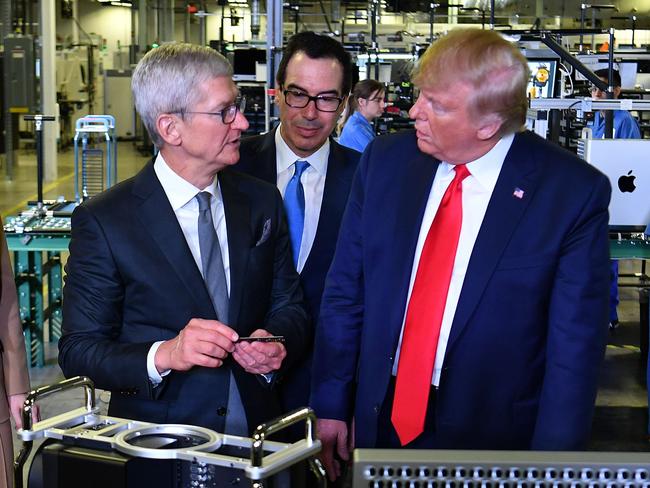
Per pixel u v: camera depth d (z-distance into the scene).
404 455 1.16
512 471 1.15
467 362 1.89
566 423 1.86
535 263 1.86
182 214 2.08
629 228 4.26
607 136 5.41
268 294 2.20
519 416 1.93
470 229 1.90
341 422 2.12
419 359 1.92
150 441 1.40
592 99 4.55
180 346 1.89
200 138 1.98
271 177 2.59
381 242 1.99
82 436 1.37
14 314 2.30
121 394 2.07
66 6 20.73
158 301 2.04
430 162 1.97
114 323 2.07
